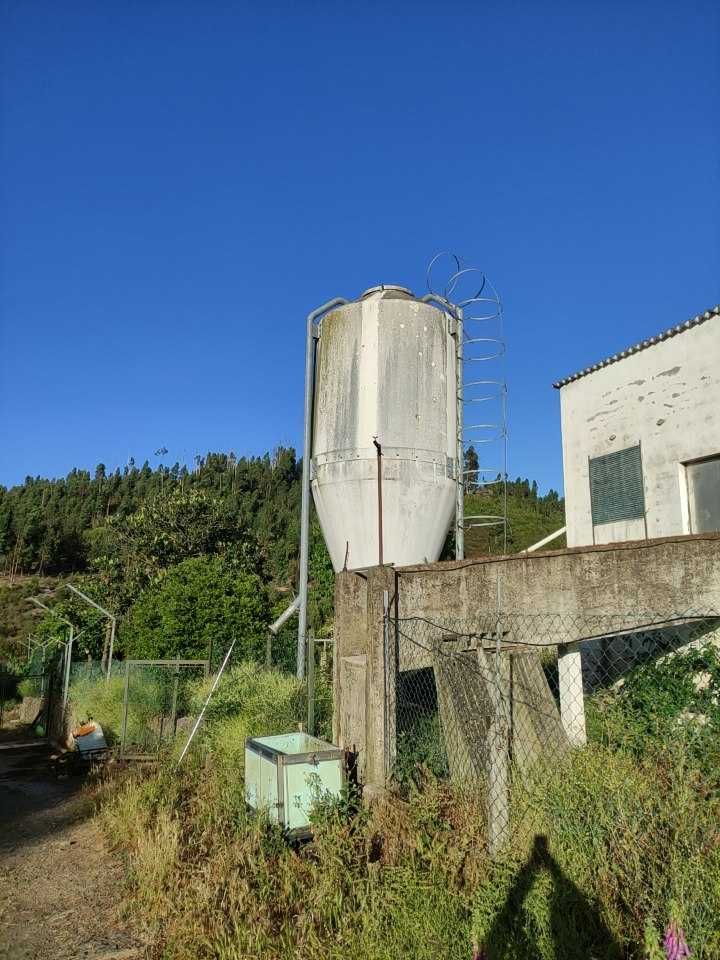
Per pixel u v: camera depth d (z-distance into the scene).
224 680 12.29
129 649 20.38
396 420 11.50
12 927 5.46
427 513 11.45
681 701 7.49
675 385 12.23
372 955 3.91
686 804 4.36
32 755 15.88
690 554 7.17
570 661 8.73
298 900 4.84
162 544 31.36
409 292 13.24
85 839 7.89
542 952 3.74
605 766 5.11
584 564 7.09
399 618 6.58
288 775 6.19
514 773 5.38
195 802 7.36
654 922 3.72
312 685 9.12
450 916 4.09
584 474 14.15
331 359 12.09
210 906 4.84
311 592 18.69
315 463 12.05
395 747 6.22
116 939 5.13
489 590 6.98
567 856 4.34
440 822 5.09
